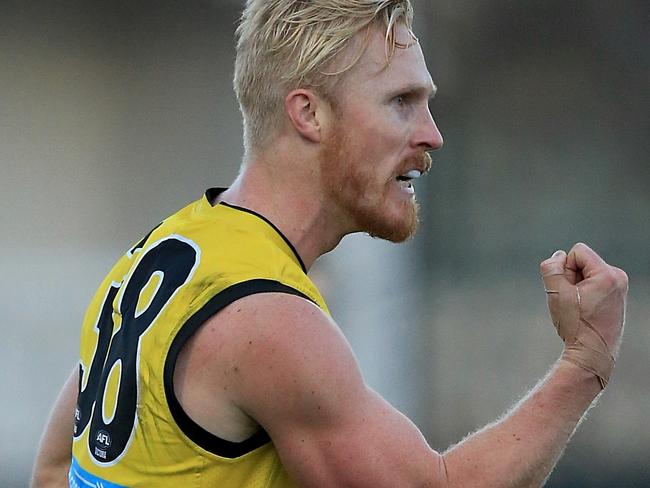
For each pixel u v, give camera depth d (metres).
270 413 5.62
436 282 19.20
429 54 19.12
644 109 18.95
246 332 5.61
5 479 18.33
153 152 19.44
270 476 5.86
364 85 6.23
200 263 5.96
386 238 6.59
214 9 19.41
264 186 6.41
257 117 6.44
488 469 5.80
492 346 19.14
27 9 18.94
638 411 18.67
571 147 19.17
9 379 18.77
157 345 5.83
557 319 6.42
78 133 19.19
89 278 19.20
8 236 18.95
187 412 5.72
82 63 19.16
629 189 19.05
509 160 19.30
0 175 18.94
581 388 6.20
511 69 19.19
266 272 5.84
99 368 6.40
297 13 6.24
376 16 6.25
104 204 19.31
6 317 18.88
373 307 18.88
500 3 19.12
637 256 19.02
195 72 19.44
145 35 19.31
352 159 6.29
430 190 19.28
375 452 5.63
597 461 18.61
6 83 18.91
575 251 6.55
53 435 7.23
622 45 18.97
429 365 19.08
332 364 5.62
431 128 6.47
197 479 5.75
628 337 18.86
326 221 6.46
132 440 5.91
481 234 19.28
